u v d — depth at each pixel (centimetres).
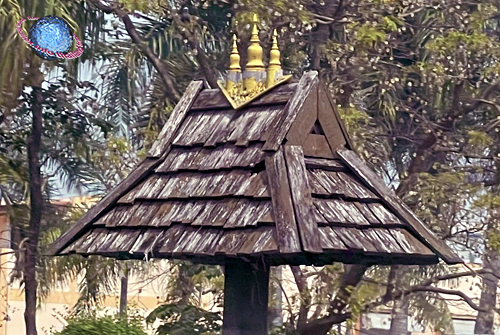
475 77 1238
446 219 1129
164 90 1305
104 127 1384
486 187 1195
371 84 1265
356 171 596
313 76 602
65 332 886
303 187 544
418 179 1108
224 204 557
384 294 1170
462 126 1252
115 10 1220
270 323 1078
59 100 1375
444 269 1344
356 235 550
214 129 620
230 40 1251
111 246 578
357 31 1110
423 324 1619
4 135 1375
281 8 1119
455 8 1233
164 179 607
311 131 595
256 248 509
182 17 1258
